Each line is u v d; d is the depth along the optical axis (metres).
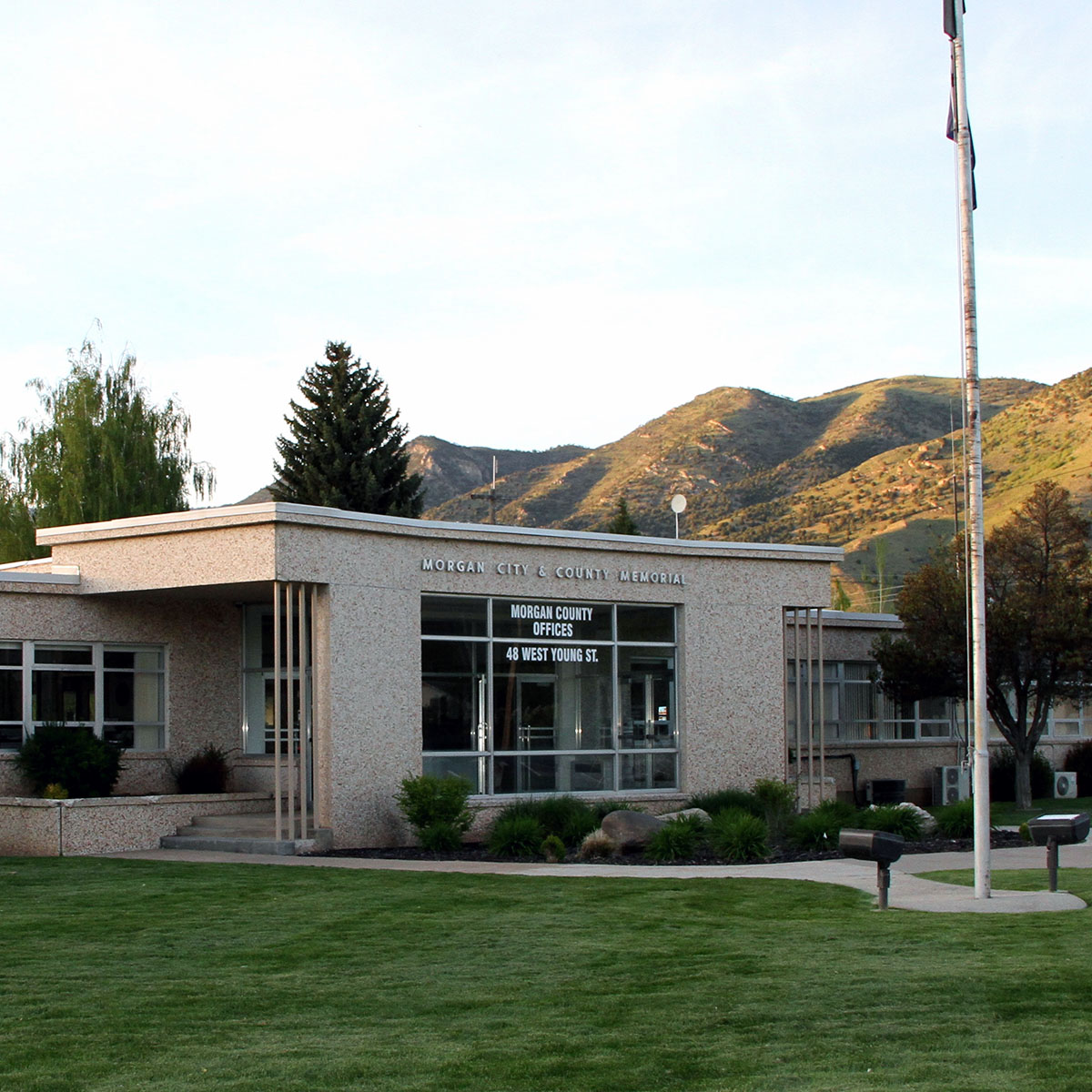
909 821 21.55
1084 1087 7.18
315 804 21.44
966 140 15.09
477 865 18.98
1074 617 29.39
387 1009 9.57
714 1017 9.07
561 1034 8.74
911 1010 9.05
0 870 18.45
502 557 23.88
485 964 11.21
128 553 23.30
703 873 17.70
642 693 25.58
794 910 14.06
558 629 24.62
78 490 44.81
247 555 21.33
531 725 24.12
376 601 22.22
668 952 11.56
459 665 23.36
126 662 24.89
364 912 14.24
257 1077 7.79
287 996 10.00
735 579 26.73
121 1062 8.18
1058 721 37.34
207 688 25.73
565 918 13.67
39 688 23.70
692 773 25.78
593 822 21.80
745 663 26.69
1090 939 11.49
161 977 10.77
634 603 25.61
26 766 22.69
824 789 27.36
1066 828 14.83
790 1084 7.48
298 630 24.50
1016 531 30.59
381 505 57.41
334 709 21.50
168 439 47.22
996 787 33.75
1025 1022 8.63
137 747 24.89
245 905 14.80
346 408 57.41
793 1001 9.48
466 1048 8.41
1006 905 13.93
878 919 13.15
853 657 33.34
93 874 17.98
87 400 45.88
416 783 21.56
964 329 14.89
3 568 25.66
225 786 25.36
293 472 57.19
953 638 30.30
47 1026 9.12
